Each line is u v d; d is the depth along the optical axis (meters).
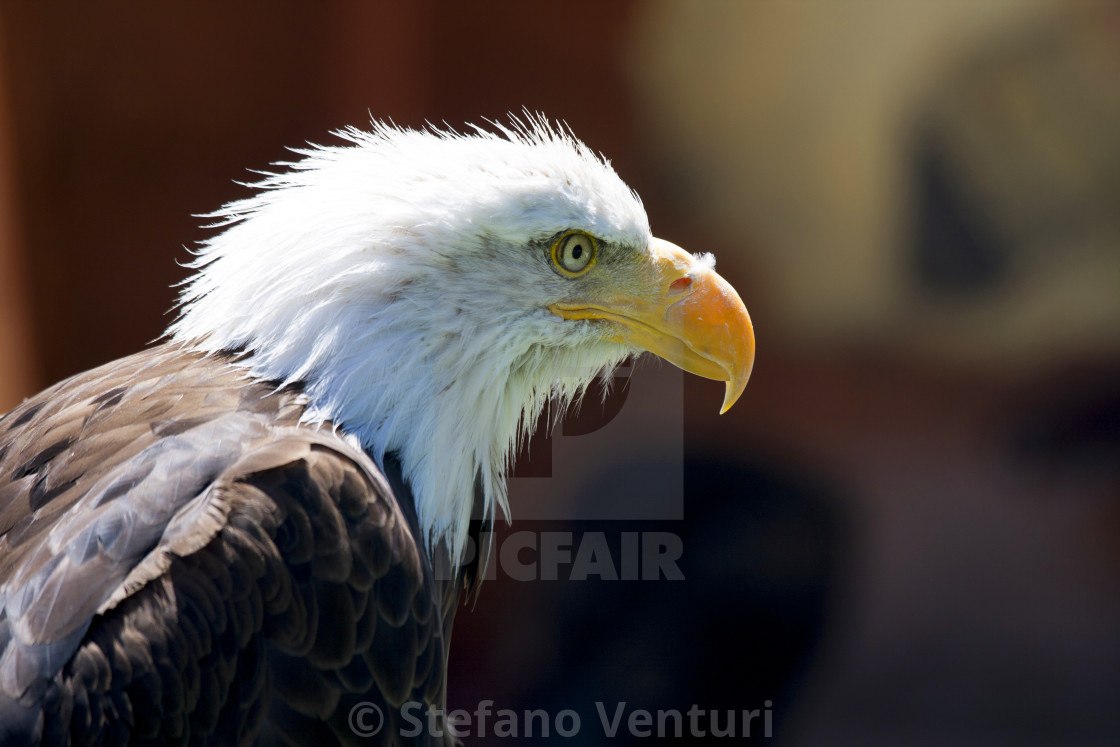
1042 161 15.03
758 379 15.65
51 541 4.71
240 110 14.26
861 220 15.54
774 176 15.55
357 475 5.26
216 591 4.67
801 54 15.13
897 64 15.03
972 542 14.95
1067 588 14.80
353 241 5.64
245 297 5.76
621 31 14.85
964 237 15.39
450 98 14.59
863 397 15.63
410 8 14.18
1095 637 14.34
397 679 5.25
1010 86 14.95
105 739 4.36
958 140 15.18
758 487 14.56
